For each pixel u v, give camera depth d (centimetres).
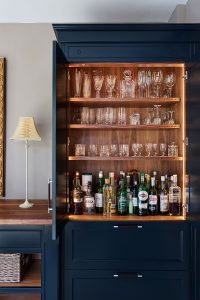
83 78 216
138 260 187
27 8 220
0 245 178
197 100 173
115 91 223
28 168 241
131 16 235
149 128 208
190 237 187
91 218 192
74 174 223
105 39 187
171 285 187
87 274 187
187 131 189
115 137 228
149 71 212
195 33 187
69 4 215
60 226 170
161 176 211
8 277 186
